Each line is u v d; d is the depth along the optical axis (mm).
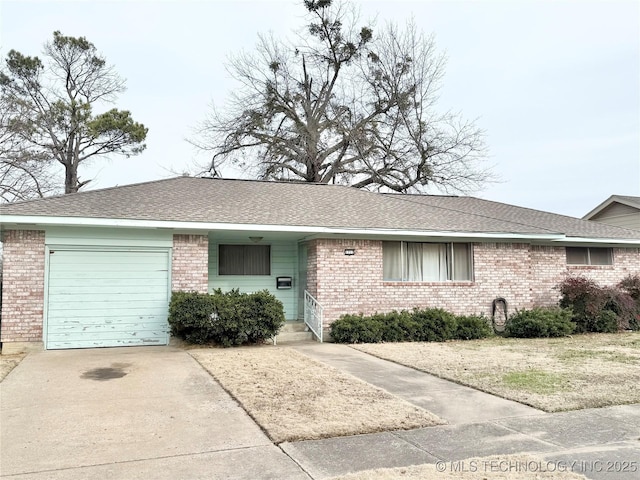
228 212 12883
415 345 12023
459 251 14758
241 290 14305
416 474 4316
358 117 32531
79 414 6176
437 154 30906
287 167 32219
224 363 9320
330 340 12977
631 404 6688
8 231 11172
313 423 5742
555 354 10617
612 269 17016
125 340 11812
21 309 11125
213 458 4762
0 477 4285
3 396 7023
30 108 24125
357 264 13547
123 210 11812
